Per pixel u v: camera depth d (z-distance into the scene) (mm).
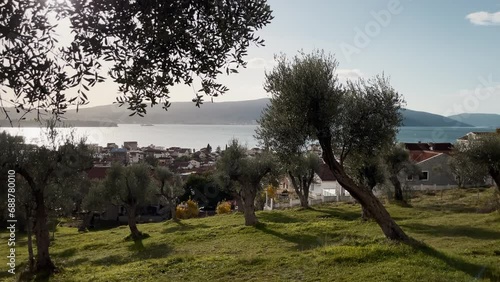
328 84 15828
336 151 17906
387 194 40438
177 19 4797
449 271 12102
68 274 18562
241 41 5539
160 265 15609
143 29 4672
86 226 46219
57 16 4527
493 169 30453
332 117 15836
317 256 14391
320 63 15969
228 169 30922
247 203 30344
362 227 25188
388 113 16453
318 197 52312
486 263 12891
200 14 5125
